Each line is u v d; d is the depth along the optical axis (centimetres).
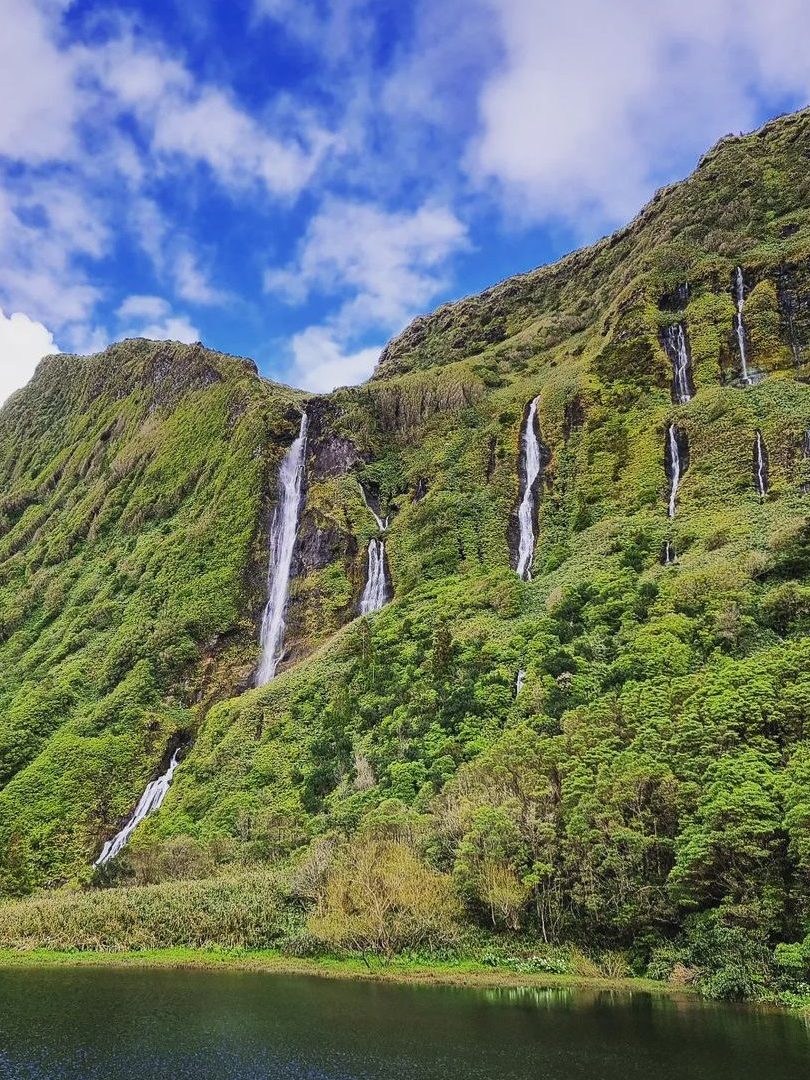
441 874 3897
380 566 9225
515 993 3023
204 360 14875
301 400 12219
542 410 9706
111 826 7012
